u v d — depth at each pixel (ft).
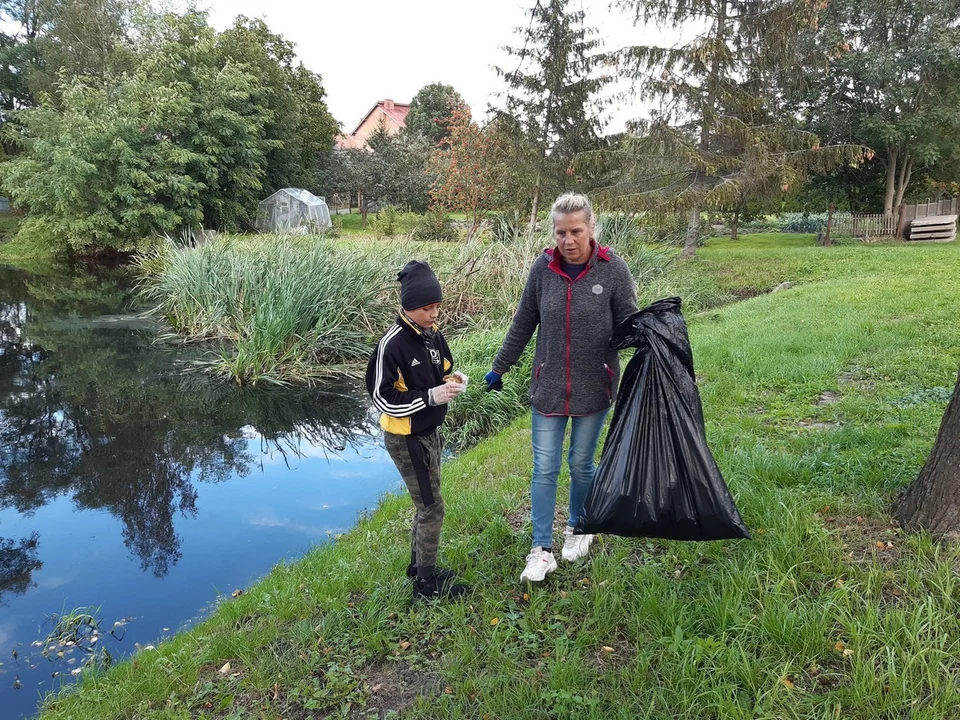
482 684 8.35
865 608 8.32
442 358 10.18
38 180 79.51
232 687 9.29
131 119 78.54
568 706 7.77
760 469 12.73
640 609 9.15
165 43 88.02
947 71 68.59
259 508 19.21
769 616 8.39
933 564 8.94
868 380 19.61
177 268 44.37
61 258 87.15
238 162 91.50
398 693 8.70
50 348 39.99
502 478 16.01
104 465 23.04
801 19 54.54
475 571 11.11
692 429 8.84
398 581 11.17
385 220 91.56
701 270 53.83
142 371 34.76
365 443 24.88
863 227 80.84
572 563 10.87
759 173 53.67
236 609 11.85
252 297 37.42
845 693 7.18
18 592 15.05
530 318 10.55
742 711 7.14
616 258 9.83
